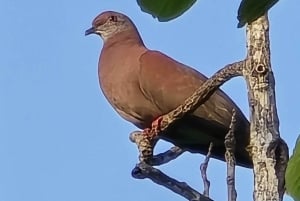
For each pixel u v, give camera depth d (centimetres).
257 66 890
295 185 380
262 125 873
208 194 830
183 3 398
